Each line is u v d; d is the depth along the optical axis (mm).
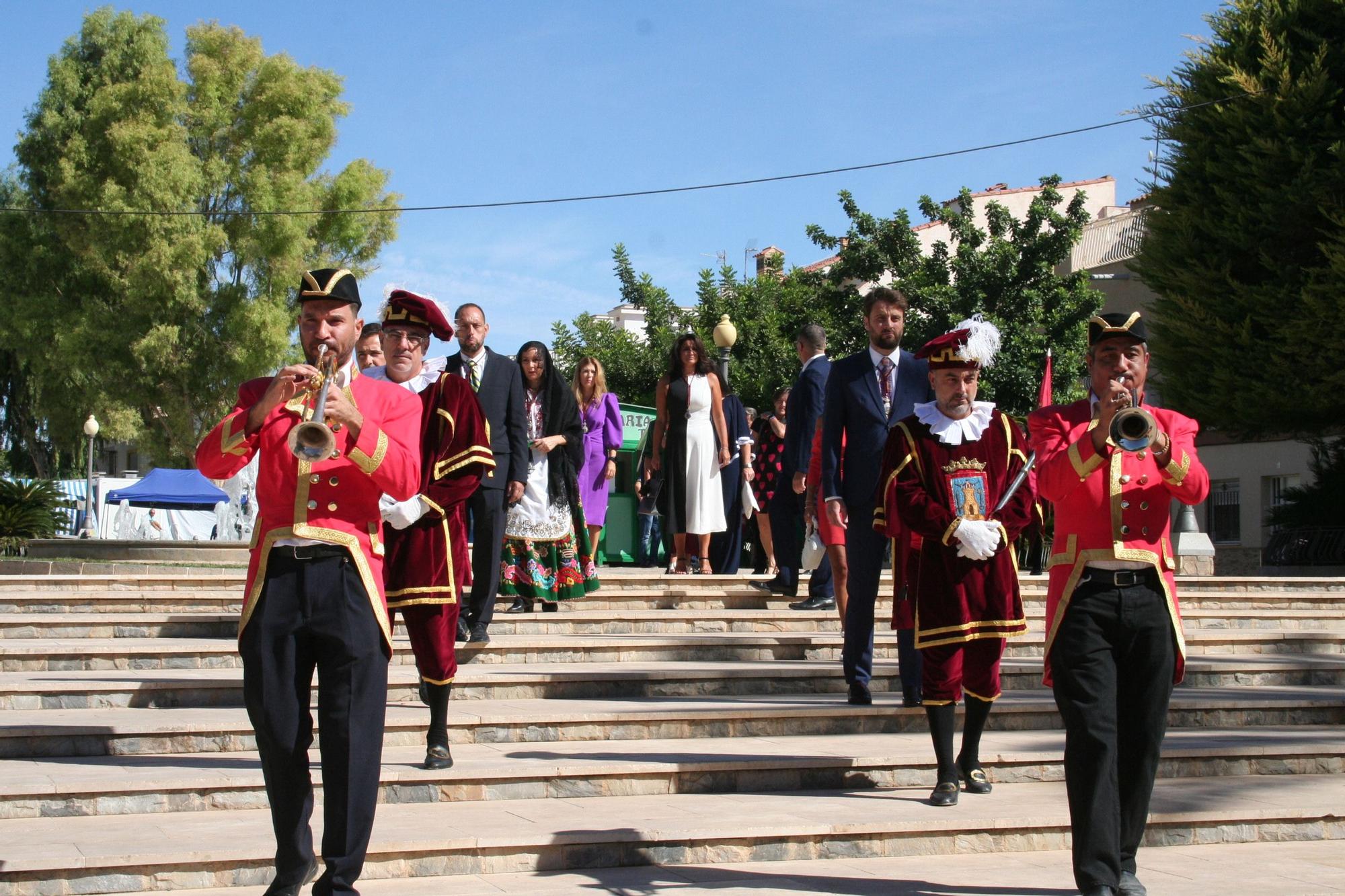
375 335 7453
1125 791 4758
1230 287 20719
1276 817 5777
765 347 28469
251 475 23500
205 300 37750
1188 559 16406
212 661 8070
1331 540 20062
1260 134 20391
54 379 39938
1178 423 4887
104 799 5328
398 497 4363
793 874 4980
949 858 5293
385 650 4328
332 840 4199
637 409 16719
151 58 37688
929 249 36250
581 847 5008
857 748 6512
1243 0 21484
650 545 16047
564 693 7594
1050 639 4809
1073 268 33938
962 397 6004
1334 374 19438
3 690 6871
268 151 38125
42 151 38031
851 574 7266
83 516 39656
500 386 8195
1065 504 4852
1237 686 8922
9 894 4398
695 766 5992
